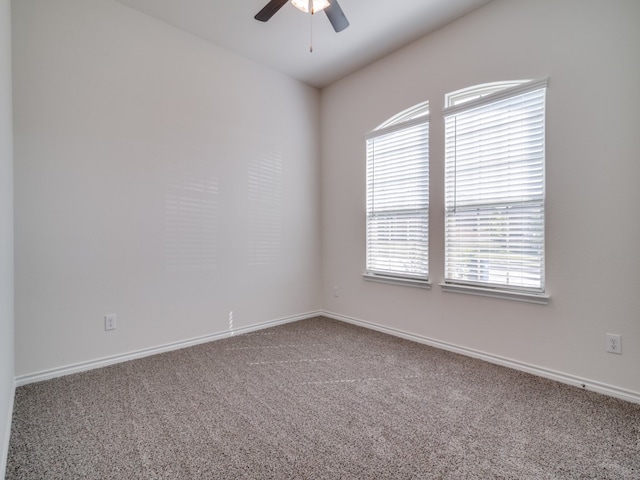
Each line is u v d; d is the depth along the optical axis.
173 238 2.80
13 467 1.38
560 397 1.98
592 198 2.04
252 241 3.36
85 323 2.37
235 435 1.62
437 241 2.87
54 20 2.23
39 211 2.18
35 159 2.16
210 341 3.04
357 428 1.68
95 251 2.40
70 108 2.29
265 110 3.46
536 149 2.29
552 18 2.18
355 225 3.62
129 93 2.55
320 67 3.49
